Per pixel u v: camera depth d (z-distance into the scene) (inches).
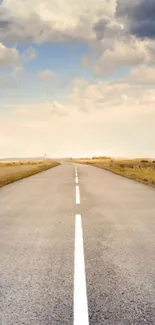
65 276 170.6
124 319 123.0
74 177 1106.7
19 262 195.3
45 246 232.4
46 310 131.0
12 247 230.1
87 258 202.4
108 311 129.6
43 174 1353.3
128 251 217.9
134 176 1064.2
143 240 248.1
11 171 1791.3
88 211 387.5
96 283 159.9
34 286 156.7
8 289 153.2
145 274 172.7
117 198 512.7
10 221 328.5
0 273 175.9
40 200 500.1
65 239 252.7
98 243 239.5
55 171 1662.2
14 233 274.8
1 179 1010.7
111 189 663.1
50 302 138.4
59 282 161.9
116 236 261.4
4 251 219.9
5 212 386.3
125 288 153.2
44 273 175.5
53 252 216.7
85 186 740.7
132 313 127.7
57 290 151.5
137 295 145.0
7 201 492.7
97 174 1311.5
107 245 233.8
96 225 305.4
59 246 231.9
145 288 153.2
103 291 149.8
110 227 295.9
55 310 131.0
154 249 222.8
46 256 207.6
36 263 193.3
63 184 808.3
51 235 266.4
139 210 393.4
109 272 176.1
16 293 148.3
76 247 228.4
